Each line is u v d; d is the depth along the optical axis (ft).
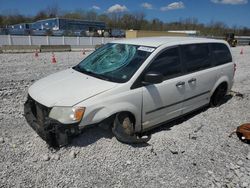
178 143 14.14
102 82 12.82
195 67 16.71
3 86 27.12
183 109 16.39
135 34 114.21
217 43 19.15
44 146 12.53
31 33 147.84
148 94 13.58
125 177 10.94
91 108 11.54
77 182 10.50
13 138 13.75
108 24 292.61
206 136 15.24
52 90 12.52
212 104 19.97
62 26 201.05
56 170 11.12
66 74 14.64
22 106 19.76
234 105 21.01
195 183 10.84
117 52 15.15
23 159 11.81
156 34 121.39
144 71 13.37
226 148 13.93
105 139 12.75
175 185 10.66
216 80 18.79
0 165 11.32
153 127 15.02
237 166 12.23
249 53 86.74
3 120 16.57
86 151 12.08
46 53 76.13
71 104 11.39
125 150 12.44
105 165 11.53
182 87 15.56
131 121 13.56
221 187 10.68
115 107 12.23
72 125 11.32
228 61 20.18
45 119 11.70
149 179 10.93
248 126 15.15
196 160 12.57
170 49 14.99
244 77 35.86
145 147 13.07
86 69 14.83
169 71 14.83
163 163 12.11
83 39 124.98
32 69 40.86
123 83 12.70
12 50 76.89
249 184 10.89
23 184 10.29
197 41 17.26
